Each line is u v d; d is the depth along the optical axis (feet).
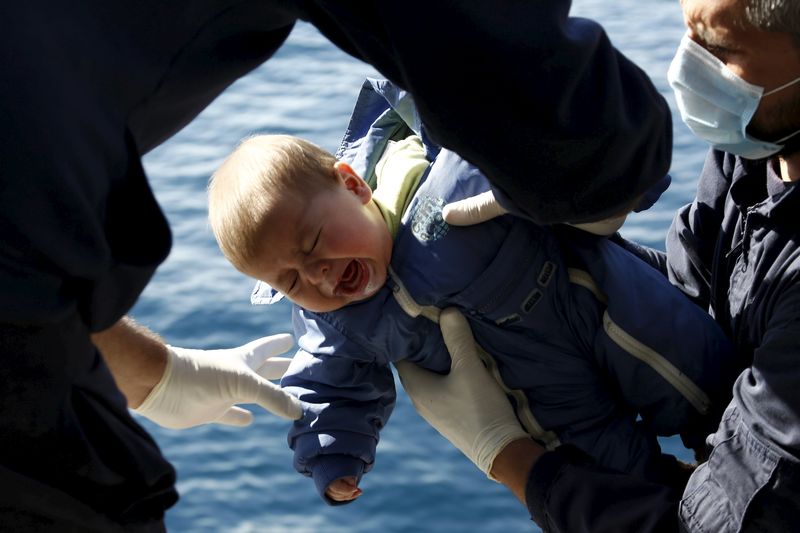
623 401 7.65
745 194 6.91
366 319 7.62
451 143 4.94
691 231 7.64
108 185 4.55
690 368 7.28
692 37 6.41
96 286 4.64
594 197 5.26
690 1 6.30
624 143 5.13
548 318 7.48
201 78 4.79
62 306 4.53
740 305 6.91
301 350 7.94
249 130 32.76
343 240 7.41
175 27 4.59
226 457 22.95
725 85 6.30
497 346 7.59
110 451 5.06
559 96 4.81
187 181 30.86
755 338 6.75
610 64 5.04
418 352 7.79
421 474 22.30
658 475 7.44
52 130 4.27
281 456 22.94
